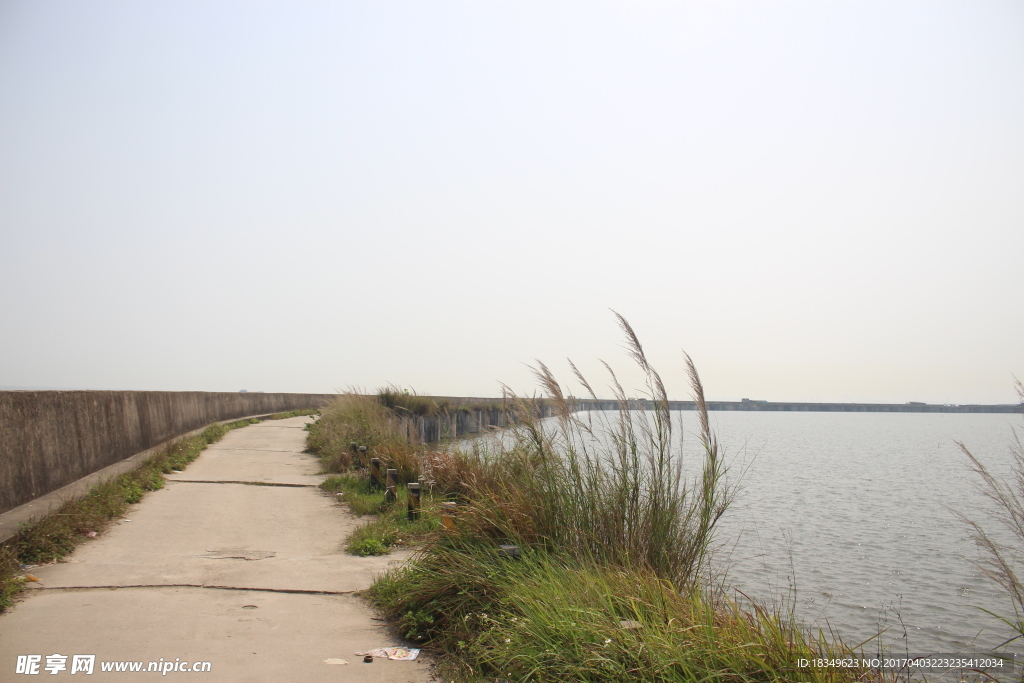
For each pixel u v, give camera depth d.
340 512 9.49
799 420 116.00
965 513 17.22
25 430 8.18
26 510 7.64
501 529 5.70
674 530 5.37
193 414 19.44
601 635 3.86
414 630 4.87
